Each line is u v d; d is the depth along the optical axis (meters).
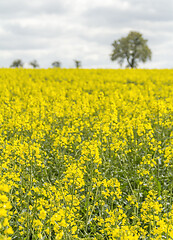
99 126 8.78
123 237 3.80
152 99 14.41
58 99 13.52
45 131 9.80
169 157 6.91
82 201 6.47
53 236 5.35
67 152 9.07
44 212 3.96
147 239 5.25
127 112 11.54
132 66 73.00
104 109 12.77
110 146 8.05
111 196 6.28
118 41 72.69
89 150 6.20
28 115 10.20
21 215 4.91
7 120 10.55
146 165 8.32
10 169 5.91
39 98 12.90
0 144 7.79
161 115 9.98
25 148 5.91
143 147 8.91
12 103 12.80
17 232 5.35
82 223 5.23
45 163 8.02
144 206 4.93
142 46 71.62
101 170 7.72
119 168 8.25
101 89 19.86
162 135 10.18
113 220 4.64
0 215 3.28
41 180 7.25
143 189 7.35
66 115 10.91
